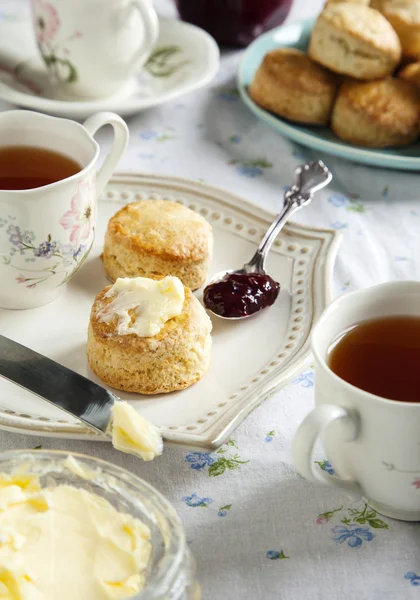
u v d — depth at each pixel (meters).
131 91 0.88
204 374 0.64
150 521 0.55
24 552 0.54
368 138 0.84
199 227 0.70
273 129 0.88
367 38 0.83
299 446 0.55
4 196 0.63
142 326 0.63
